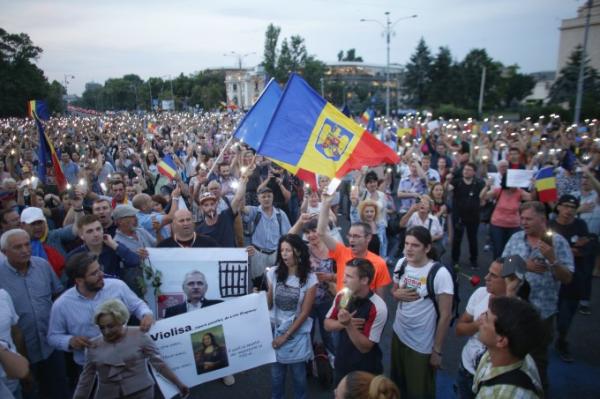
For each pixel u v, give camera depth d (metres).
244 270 4.20
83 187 5.23
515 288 2.90
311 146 4.66
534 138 14.91
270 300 3.97
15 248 3.51
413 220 6.08
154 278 4.08
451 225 7.62
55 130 33.78
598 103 40.72
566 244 3.85
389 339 5.52
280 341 3.69
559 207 4.71
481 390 2.21
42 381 3.86
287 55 80.31
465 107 66.12
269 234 5.55
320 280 4.35
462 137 18.31
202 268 4.13
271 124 4.64
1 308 3.06
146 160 12.38
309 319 3.81
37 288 3.74
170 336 3.65
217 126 38.03
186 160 13.22
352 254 3.93
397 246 7.71
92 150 14.13
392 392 2.02
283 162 4.61
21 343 3.45
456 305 3.49
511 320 2.12
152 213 5.94
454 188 7.59
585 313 5.89
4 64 68.38
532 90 87.94
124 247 4.07
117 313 2.95
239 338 3.78
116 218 4.49
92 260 3.32
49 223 6.04
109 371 3.00
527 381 2.12
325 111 4.69
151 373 3.51
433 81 67.56
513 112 63.06
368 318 3.01
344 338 3.14
